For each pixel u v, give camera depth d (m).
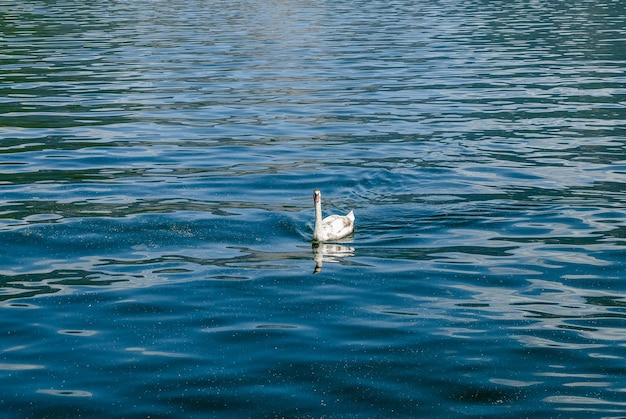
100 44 62.19
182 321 18.22
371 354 16.77
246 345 17.14
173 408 14.88
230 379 15.81
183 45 62.38
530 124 36.19
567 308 18.88
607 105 39.56
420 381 15.77
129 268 21.14
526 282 20.27
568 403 15.05
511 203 25.89
